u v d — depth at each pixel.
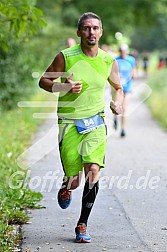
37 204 13.63
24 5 14.66
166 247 10.76
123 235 11.45
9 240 10.69
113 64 11.12
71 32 51.44
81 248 10.63
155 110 35.19
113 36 73.75
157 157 20.31
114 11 73.06
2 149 18.39
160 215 12.95
